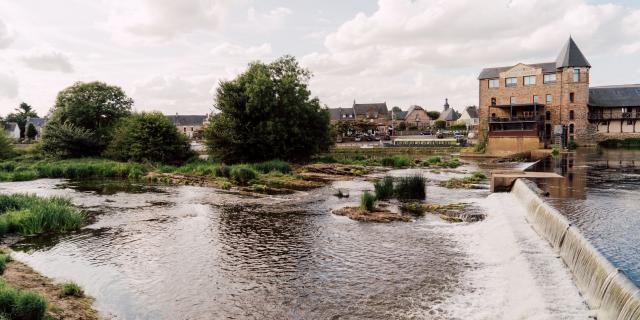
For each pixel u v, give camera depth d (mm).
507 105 74625
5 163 49219
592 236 14555
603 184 26812
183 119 171250
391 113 162625
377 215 21875
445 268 14125
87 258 15734
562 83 73438
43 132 61375
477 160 58469
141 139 53125
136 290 12695
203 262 15258
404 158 52812
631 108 75312
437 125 145625
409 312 10984
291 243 17516
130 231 19750
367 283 13070
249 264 15016
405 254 15742
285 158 53844
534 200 19016
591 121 77750
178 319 10805
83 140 59688
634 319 7906
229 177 39094
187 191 32562
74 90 71438
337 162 54781
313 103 58219
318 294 12328
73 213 21328
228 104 52562
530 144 68562
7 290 9789
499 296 11547
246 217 22516
